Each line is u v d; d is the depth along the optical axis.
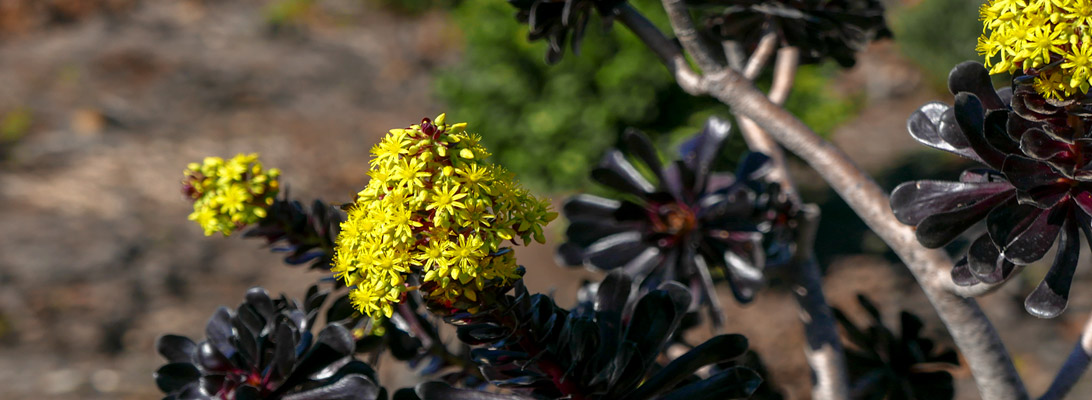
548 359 0.98
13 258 4.01
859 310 3.64
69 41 6.73
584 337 0.98
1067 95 0.88
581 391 1.00
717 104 3.82
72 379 3.21
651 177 3.74
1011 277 0.95
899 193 0.97
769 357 3.23
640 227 1.37
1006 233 0.93
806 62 1.38
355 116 5.84
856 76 6.78
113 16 7.26
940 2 6.42
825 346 1.26
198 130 5.48
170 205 4.65
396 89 6.32
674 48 1.15
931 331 3.42
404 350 1.18
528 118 3.92
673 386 1.03
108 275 3.95
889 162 5.34
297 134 5.50
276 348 1.02
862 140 5.75
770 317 3.50
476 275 0.88
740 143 3.79
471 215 0.87
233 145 5.30
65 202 4.57
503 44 3.91
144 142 5.28
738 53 1.35
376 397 1.01
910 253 1.04
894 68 6.82
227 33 7.12
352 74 6.54
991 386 1.05
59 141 5.20
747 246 1.29
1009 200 0.94
